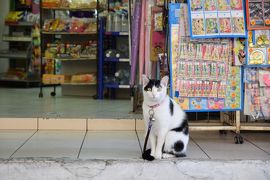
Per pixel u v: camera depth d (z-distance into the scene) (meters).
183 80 4.36
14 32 9.54
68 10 7.82
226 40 4.37
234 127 4.54
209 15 4.31
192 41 4.34
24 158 3.78
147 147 4.30
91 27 7.49
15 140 4.61
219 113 5.30
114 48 7.57
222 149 4.28
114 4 7.58
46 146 4.34
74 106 6.36
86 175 3.71
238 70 4.42
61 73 7.93
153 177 3.73
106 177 3.72
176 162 3.74
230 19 4.32
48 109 5.99
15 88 9.20
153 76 5.23
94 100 7.21
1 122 5.18
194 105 4.41
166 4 4.74
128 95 7.62
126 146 4.38
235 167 3.76
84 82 7.55
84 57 7.54
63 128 5.21
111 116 5.42
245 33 4.33
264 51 4.37
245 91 4.49
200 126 4.58
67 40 7.91
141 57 5.30
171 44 4.34
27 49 9.36
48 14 8.01
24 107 6.17
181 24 4.33
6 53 9.38
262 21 4.35
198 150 4.23
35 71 9.45
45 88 9.30
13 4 9.74
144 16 5.27
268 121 4.94
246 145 4.48
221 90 4.41
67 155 3.96
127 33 7.21
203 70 4.37
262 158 3.89
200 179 3.75
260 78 4.44
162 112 3.77
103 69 7.43
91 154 4.01
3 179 3.70
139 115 5.52
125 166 3.72
